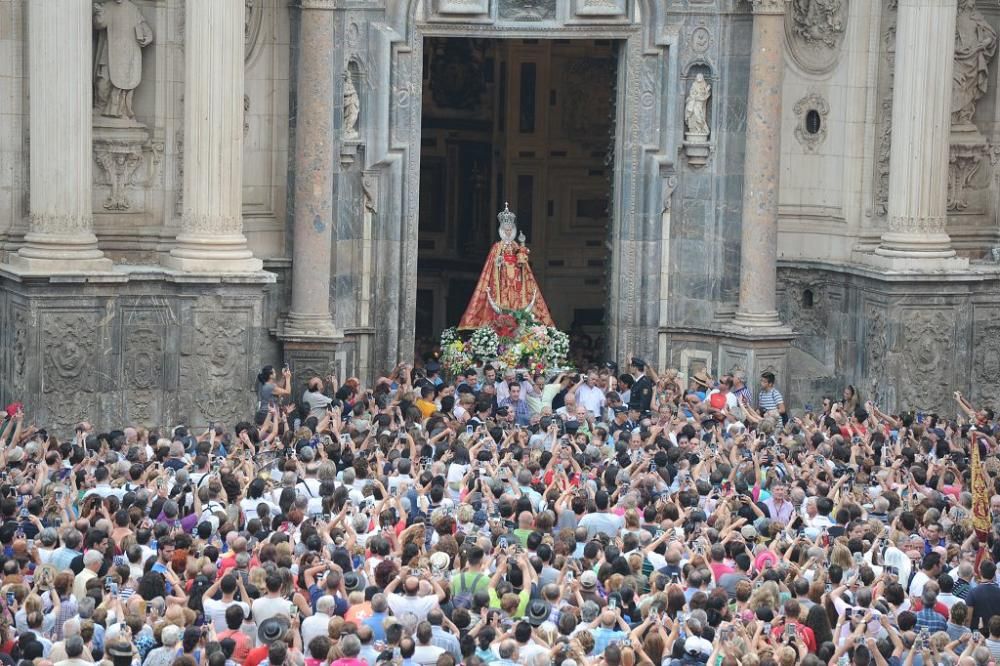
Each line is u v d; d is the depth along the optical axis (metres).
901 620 57.53
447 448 79.06
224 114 94.19
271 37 101.31
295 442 77.75
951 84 102.88
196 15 93.50
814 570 62.00
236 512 65.31
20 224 95.12
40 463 71.19
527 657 51.84
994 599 61.72
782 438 81.88
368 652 52.69
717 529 67.25
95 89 96.50
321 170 100.31
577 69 128.12
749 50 104.31
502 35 104.56
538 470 73.75
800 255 109.75
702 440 84.19
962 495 73.12
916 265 102.62
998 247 107.81
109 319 93.06
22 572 59.78
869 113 106.75
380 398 92.50
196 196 94.31
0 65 94.19
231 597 55.81
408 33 103.06
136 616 53.09
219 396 94.94
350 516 65.31
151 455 79.50
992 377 105.50
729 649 51.53
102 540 60.59
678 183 106.56
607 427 87.75
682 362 107.56
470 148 129.88
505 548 61.56
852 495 72.88
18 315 92.50
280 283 102.06
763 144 103.56
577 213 129.62
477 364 102.69
